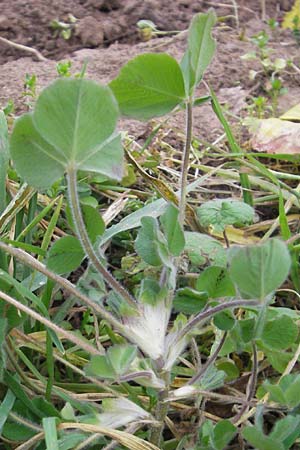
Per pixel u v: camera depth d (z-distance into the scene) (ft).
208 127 1.49
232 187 1.34
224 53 1.76
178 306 0.86
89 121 0.70
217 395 0.87
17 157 0.73
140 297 0.82
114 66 1.71
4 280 0.87
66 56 1.80
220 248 1.01
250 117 1.46
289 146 1.38
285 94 1.63
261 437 0.78
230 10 2.05
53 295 1.06
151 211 1.07
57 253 0.86
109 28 1.90
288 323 0.83
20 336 0.94
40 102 0.68
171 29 1.94
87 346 0.87
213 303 0.85
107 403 0.83
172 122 1.48
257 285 0.72
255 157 1.41
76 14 1.96
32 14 1.94
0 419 0.85
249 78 1.67
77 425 0.82
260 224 1.22
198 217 1.11
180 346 0.83
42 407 0.88
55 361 1.01
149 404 0.93
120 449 0.87
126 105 0.82
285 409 0.88
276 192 1.29
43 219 1.18
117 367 0.78
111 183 1.28
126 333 0.82
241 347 0.87
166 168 1.32
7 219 1.04
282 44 1.86
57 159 0.72
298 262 1.14
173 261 0.85
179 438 0.91
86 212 0.88
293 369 1.02
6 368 0.92
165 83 0.81
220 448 0.83
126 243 1.17
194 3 2.03
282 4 2.14
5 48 1.84
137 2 1.98
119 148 0.75
